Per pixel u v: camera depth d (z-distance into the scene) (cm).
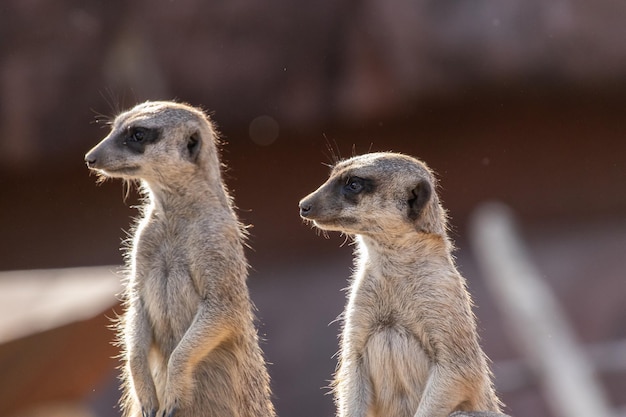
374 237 916
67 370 1161
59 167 2650
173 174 936
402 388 912
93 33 2569
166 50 2570
